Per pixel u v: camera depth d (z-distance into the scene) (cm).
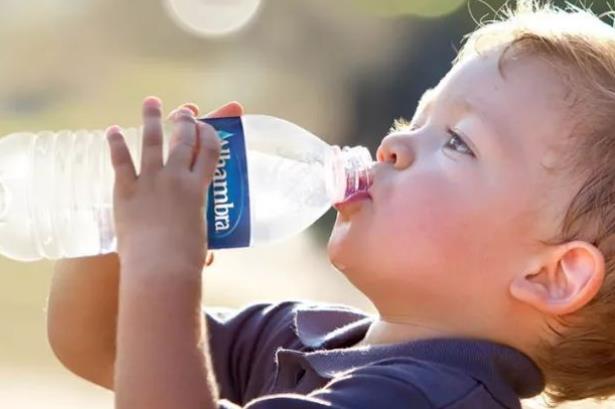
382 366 572
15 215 662
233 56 3591
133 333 557
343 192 633
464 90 633
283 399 550
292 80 3306
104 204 657
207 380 559
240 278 1798
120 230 577
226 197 605
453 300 624
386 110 2995
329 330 669
